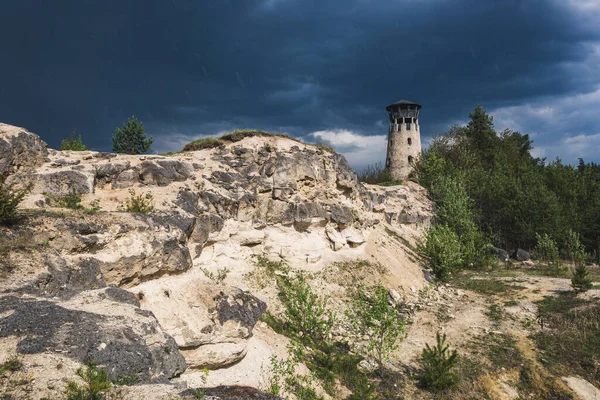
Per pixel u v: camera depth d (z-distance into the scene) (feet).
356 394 40.22
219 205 65.10
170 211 55.98
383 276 78.18
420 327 63.21
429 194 137.59
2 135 51.60
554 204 128.57
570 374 50.44
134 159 66.23
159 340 29.78
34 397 20.43
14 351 23.27
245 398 31.71
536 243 130.00
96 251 40.91
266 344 45.34
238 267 62.85
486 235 134.82
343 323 60.44
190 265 51.16
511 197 136.67
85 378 22.62
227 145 80.53
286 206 74.59
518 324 63.41
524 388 48.49
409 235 107.34
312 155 84.53
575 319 62.23
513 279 90.58
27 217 39.04
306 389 39.22
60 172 54.19
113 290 34.55
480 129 196.65
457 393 45.73
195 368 36.42
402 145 182.70
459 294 79.36
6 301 27.61
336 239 78.95
